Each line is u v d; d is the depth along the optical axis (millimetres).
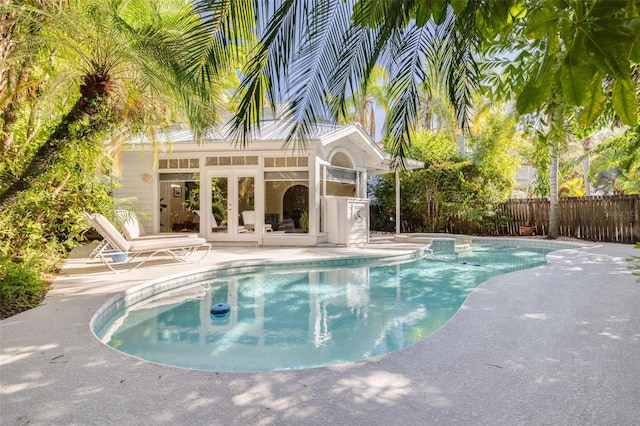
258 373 2549
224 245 11148
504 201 15414
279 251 9727
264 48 1586
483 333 3326
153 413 2057
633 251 9344
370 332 4074
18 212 5773
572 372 2535
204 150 11398
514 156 15750
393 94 2297
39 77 6273
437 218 16703
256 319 4562
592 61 971
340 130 11188
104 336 3959
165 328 4230
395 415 2029
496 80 3430
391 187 17438
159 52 5098
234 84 5863
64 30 5172
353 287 6340
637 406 2100
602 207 12414
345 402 2164
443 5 1503
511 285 5316
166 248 7164
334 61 1733
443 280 6910
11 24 4957
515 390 2293
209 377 2488
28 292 4539
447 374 2516
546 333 3322
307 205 11086
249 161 11305
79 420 1994
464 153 16281
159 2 7074
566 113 2518
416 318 4582
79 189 7172
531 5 1367
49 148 5125
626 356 2805
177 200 11844
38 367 2641
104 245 7309
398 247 10680
